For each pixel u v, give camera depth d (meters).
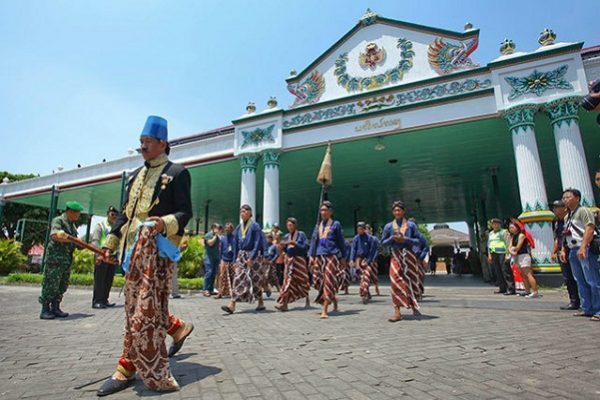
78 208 6.48
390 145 13.66
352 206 26.22
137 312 2.55
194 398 2.38
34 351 3.81
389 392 2.44
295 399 2.33
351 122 12.46
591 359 3.14
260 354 3.53
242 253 6.75
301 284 7.01
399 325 5.04
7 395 2.48
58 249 6.23
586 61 9.89
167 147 3.10
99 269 7.67
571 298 5.94
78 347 4.00
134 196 2.92
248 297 6.57
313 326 5.12
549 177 18.78
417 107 11.54
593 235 5.16
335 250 6.18
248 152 13.74
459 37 11.39
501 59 10.52
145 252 2.64
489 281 15.03
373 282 10.02
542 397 2.32
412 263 5.56
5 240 21.98
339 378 2.75
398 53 12.18
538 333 4.26
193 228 35.47
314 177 18.17
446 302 7.44
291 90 13.73
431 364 3.09
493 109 10.59
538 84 10.03
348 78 12.78
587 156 16.09
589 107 3.21
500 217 16.58
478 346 3.69
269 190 13.23
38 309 7.47
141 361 2.49
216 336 4.45
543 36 10.33
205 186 20.14
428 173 17.73
